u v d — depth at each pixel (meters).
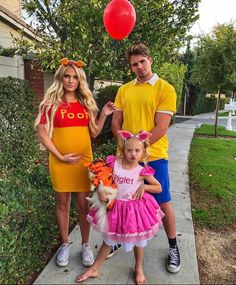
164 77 12.52
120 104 2.78
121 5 3.54
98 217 2.42
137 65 2.52
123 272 2.69
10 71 6.30
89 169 2.50
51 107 2.51
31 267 2.71
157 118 2.56
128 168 2.45
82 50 5.50
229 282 2.77
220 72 11.23
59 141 2.58
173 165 6.45
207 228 3.78
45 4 5.51
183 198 4.49
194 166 6.53
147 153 2.46
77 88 2.61
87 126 2.66
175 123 16.08
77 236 3.25
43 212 3.12
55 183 2.67
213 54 11.18
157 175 2.62
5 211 2.59
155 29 6.28
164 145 2.68
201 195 4.84
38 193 3.48
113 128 2.79
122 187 2.41
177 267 2.70
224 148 8.91
